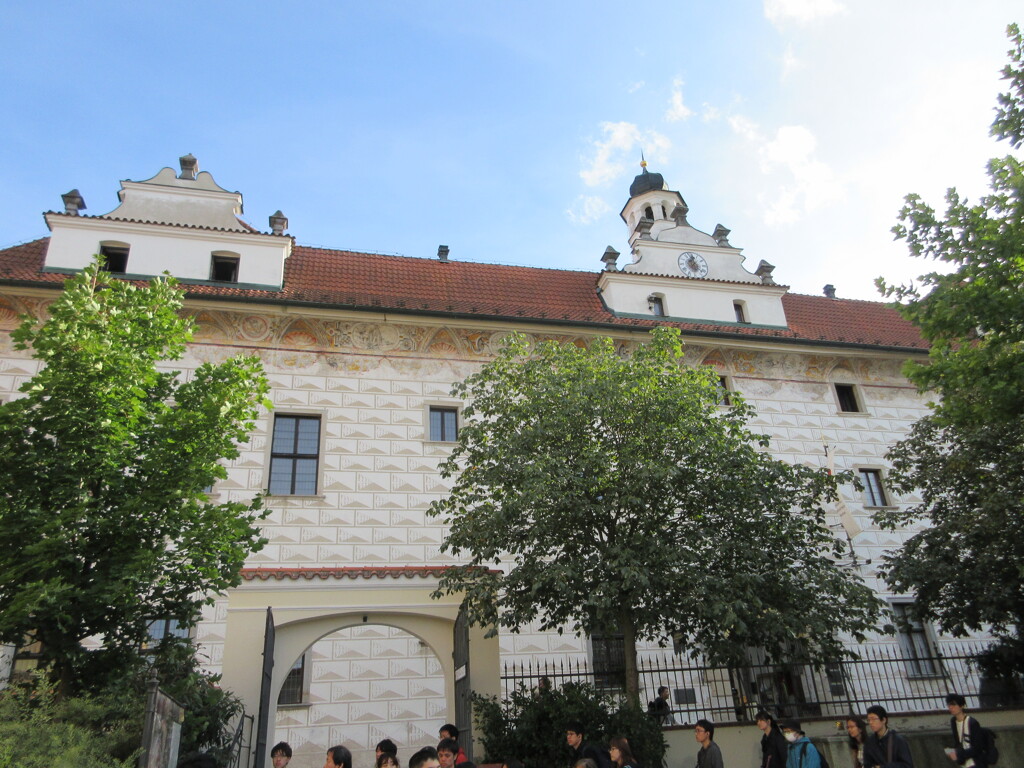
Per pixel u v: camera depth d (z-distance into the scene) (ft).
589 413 43.91
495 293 79.36
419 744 60.95
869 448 76.69
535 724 38.86
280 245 70.38
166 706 25.22
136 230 67.67
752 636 41.09
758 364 77.61
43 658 31.76
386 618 48.49
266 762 43.29
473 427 46.88
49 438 36.81
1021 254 38.34
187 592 35.24
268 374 64.08
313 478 61.87
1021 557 47.75
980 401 40.91
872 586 68.28
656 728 39.42
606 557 40.29
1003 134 40.32
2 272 61.82
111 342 35.32
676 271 84.79
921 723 47.57
